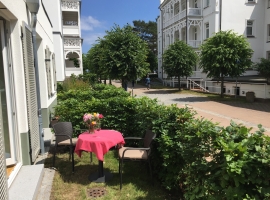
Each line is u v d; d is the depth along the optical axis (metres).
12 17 3.74
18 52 3.92
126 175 4.34
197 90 22.20
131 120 5.66
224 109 12.45
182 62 21.09
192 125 3.02
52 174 4.23
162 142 3.63
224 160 2.16
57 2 15.51
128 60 12.52
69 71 21.64
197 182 2.66
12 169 3.71
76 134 5.59
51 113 8.01
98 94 8.59
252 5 22.48
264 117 10.12
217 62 15.36
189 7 27.05
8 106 3.78
